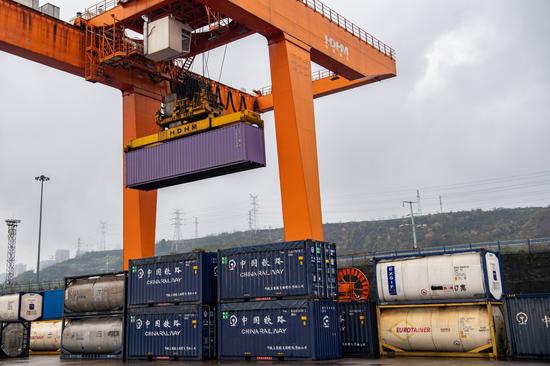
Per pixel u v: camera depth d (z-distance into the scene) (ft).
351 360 65.62
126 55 108.27
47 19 105.60
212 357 73.26
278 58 103.65
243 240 467.52
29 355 109.40
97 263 593.01
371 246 357.82
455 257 65.98
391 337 68.64
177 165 104.12
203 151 100.94
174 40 103.19
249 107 150.61
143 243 115.03
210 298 74.69
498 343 62.39
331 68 123.75
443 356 65.21
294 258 67.26
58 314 113.09
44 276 568.82
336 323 69.41
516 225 334.24
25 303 102.06
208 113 105.19
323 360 65.10
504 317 65.46
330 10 119.85
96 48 111.55
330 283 69.67
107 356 82.07
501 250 125.39
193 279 74.54
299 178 98.78
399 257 70.59
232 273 71.97
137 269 81.51
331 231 407.23
